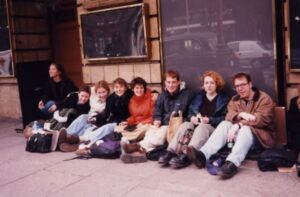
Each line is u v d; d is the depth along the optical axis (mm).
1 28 8406
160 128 5488
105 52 7043
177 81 5711
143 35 6523
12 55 8336
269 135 4922
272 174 4496
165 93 5828
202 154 4781
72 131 6324
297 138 4824
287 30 5258
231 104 5156
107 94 6516
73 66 8812
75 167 5344
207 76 5395
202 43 5988
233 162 4508
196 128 5090
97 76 7340
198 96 5566
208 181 4445
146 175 4805
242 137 4688
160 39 6391
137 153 5336
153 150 5332
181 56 6230
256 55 5520
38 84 7797
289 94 5418
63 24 8789
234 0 5613
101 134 5844
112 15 6832
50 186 4738
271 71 5414
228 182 4367
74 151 6109
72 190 4551
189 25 6082
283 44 5398
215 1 5785
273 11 5289
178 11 6156
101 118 6289
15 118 9023
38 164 5613
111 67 7133
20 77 7492
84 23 7219
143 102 6051
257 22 5457
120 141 5590
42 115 7801
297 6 5129
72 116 6586
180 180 4551
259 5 5410
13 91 8898
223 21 5746
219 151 4965
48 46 8977
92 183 4707
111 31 6898
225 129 4949
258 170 4648
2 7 8297
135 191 4352
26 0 8484
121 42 6809
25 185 4844
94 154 5625
